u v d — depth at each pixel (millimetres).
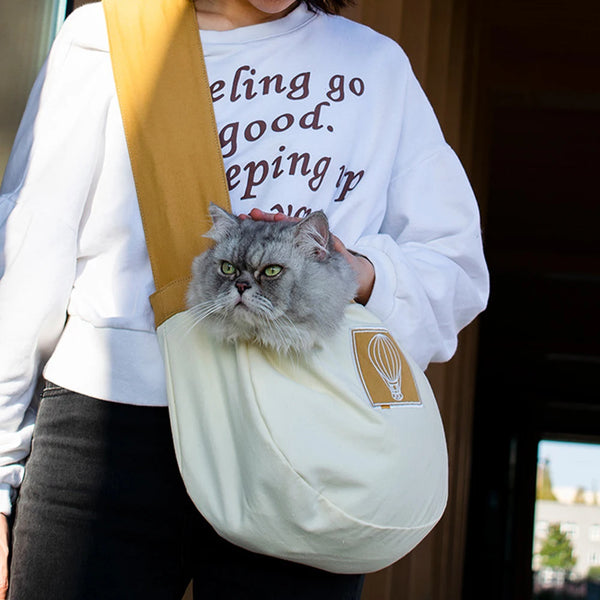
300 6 1758
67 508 1528
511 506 15812
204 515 1407
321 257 1505
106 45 1665
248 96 1656
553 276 11891
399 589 4895
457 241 1749
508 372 14938
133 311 1571
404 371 1501
